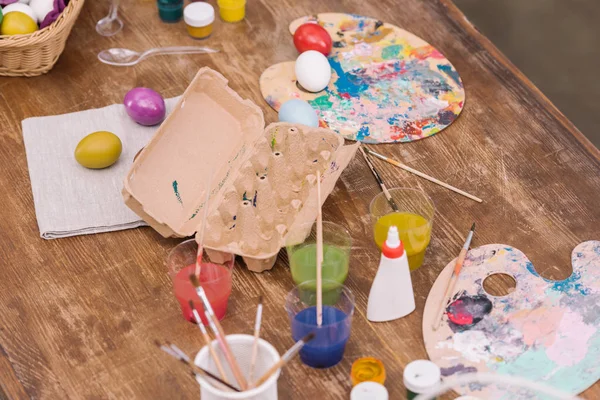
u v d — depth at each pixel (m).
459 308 1.46
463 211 1.65
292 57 2.03
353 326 1.44
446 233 1.61
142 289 1.51
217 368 1.29
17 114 1.89
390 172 1.74
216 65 2.01
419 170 1.75
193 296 1.40
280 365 1.21
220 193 1.56
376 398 1.27
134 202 1.50
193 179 1.63
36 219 1.65
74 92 1.95
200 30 2.06
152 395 1.35
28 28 1.90
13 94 1.94
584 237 1.61
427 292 1.50
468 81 1.96
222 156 1.66
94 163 1.72
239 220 1.52
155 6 2.19
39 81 1.97
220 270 1.46
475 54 2.04
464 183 1.72
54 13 1.91
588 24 3.47
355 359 1.39
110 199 1.68
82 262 1.57
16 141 1.83
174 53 2.05
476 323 1.44
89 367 1.39
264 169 1.63
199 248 1.42
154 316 1.47
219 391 1.19
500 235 1.61
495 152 1.79
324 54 1.99
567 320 1.44
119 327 1.45
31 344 1.43
